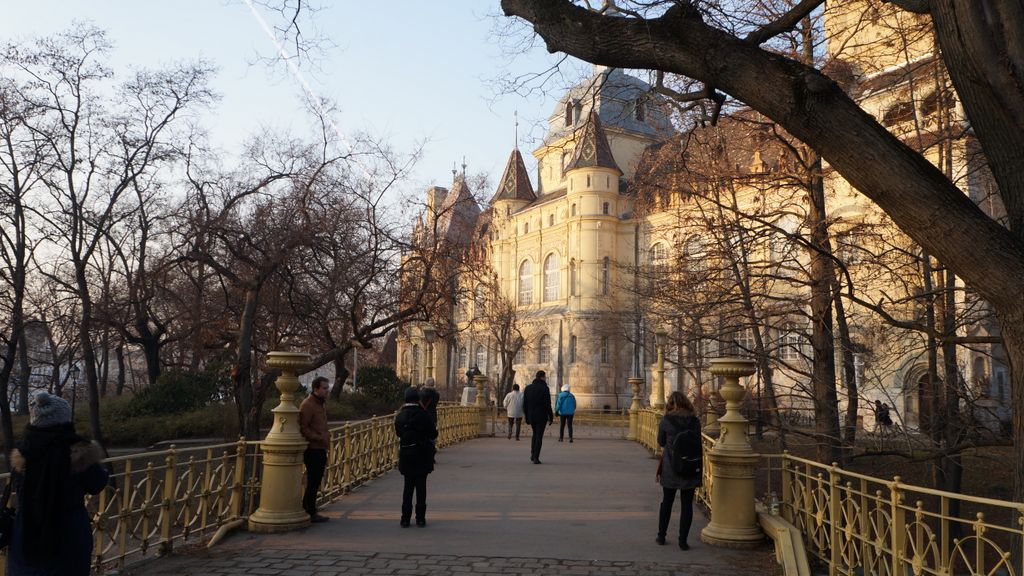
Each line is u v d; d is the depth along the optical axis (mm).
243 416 17578
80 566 4637
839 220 15836
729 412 8750
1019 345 5898
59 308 27641
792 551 7332
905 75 15180
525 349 65875
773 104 6469
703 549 8266
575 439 25641
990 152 6117
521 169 78062
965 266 5906
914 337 16438
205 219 19875
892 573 6234
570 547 8320
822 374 16125
